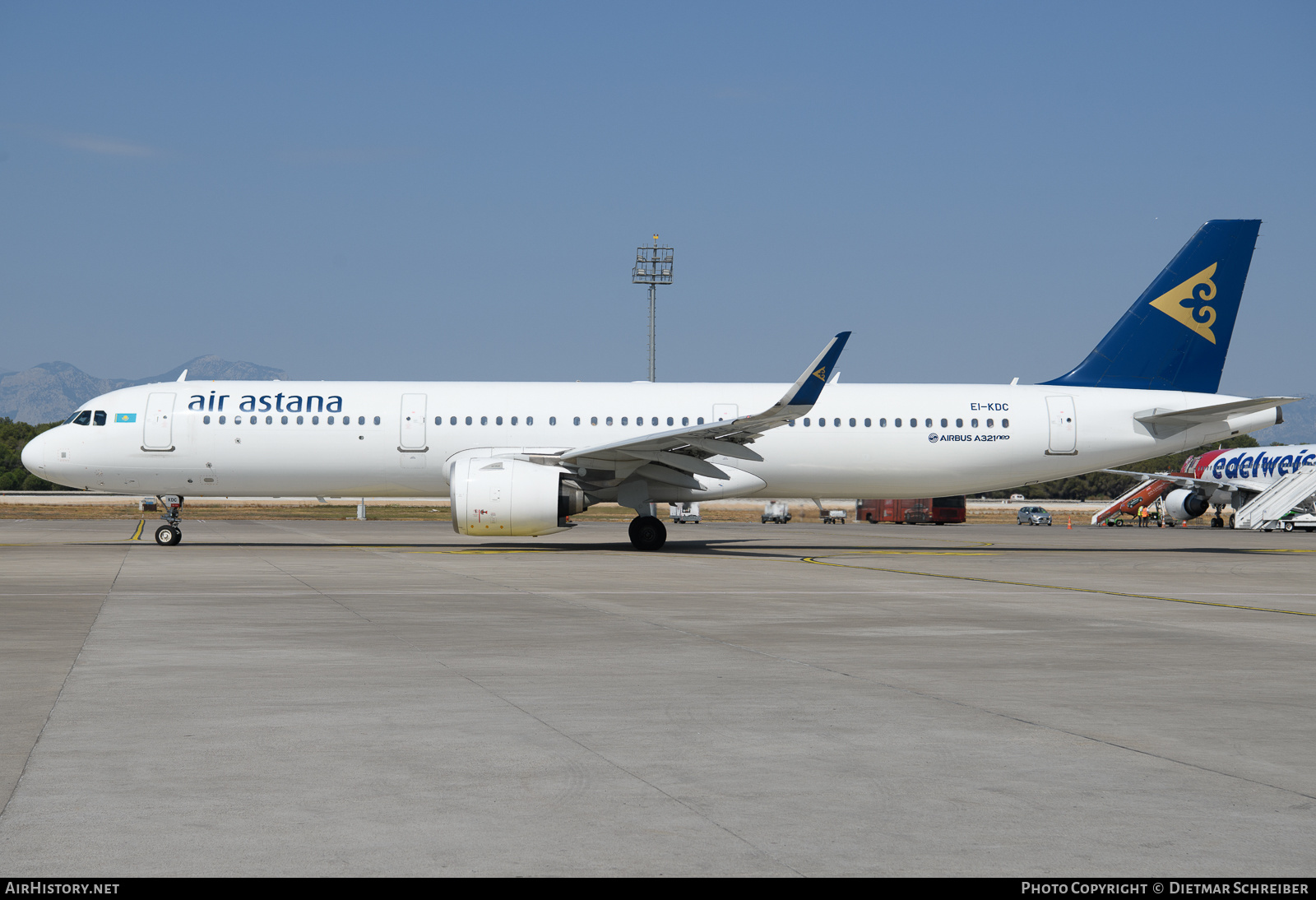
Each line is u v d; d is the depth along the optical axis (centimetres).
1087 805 1085
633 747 1314
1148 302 5722
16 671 1802
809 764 1238
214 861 913
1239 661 2020
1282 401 5369
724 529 9650
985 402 5578
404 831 993
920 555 5522
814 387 4638
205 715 1474
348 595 3081
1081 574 4272
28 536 6894
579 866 907
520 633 2312
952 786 1151
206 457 5309
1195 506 11200
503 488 4809
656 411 5409
